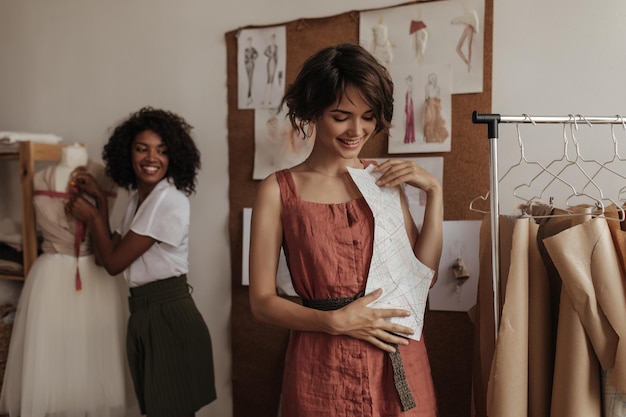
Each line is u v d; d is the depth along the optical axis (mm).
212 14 2285
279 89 2178
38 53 2607
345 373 1351
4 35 2660
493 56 1904
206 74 2312
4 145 2318
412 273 1419
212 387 2090
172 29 2357
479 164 1931
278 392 2240
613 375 1247
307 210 1385
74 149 2195
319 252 1367
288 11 2168
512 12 1875
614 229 1322
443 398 2012
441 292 1988
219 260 2338
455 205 1971
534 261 1361
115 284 2236
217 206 2328
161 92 2393
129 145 2121
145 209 2004
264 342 2258
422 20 1968
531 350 1364
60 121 2592
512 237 1362
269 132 2199
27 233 2264
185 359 2012
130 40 2436
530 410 1373
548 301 1373
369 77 1298
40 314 2137
